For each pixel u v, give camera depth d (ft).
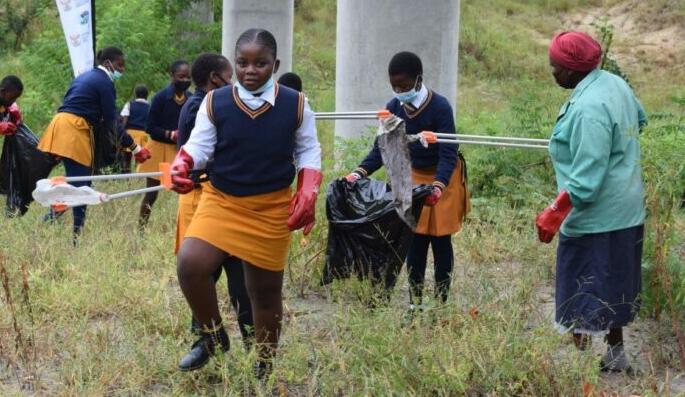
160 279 22.68
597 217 16.92
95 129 28.02
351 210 19.94
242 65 15.61
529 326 18.92
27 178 29.76
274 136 15.70
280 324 16.75
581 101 16.87
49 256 24.57
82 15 32.68
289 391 16.53
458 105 58.44
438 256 20.58
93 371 17.01
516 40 74.79
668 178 18.95
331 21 75.66
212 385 16.90
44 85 46.19
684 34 75.66
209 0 53.93
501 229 27.35
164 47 47.75
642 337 18.80
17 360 17.62
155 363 17.34
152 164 31.40
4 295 20.88
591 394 15.24
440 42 30.81
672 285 18.88
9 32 66.13
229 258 17.42
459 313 18.01
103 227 27.94
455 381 15.64
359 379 16.05
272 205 15.94
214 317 16.26
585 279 17.07
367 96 31.04
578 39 17.20
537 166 32.32
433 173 20.30
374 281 20.06
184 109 19.57
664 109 50.98
